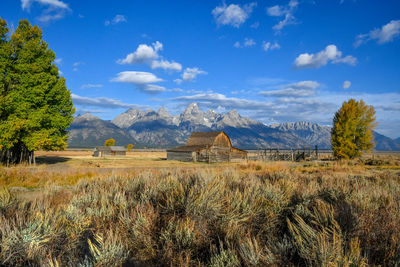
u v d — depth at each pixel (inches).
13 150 1194.6
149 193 224.5
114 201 219.9
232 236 139.3
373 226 132.3
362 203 173.2
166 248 131.2
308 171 777.6
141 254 135.2
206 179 247.0
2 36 1051.9
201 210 165.6
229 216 163.3
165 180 278.2
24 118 1037.2
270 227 160.2
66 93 1197.7
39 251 124.0
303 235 124.4
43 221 148.6
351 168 877.2
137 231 146.2
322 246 103.2
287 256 116.6
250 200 197.9
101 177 421.7
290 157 2057.1
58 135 1182.9
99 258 117.5
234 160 2276.1
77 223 165.9
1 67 1013.8
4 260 116.1
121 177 404.8
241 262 115.0
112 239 131.5
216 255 114.7
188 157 2107.5
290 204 213.6
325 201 215.6
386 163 1168.2
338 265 97.4
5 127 945.5
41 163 1273.4
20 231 132.1
